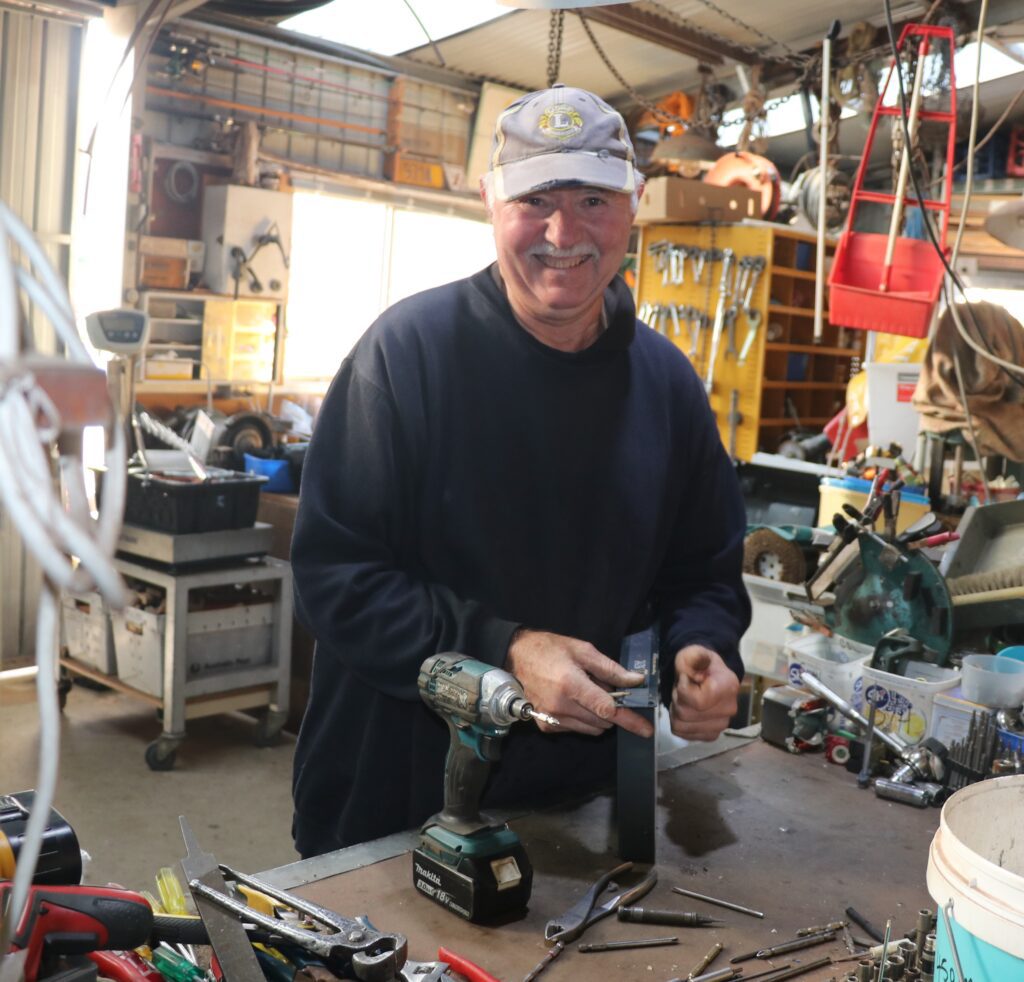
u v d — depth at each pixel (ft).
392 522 4.53
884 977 3.19
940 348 8.79
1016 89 13.47
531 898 3.74
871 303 8.78
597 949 3.43
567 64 18.38
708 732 4.25
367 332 4.69
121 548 11.54
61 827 2.65
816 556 9.14
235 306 16.21
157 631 11.34
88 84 13.79
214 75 16.76
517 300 4.51
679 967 3.35
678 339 14.33
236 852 9.72
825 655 6.03
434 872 3.65
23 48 13.19
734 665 4.66
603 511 4.66
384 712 4.60
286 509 12.90
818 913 3.71
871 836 4.33
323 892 3.72
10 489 1.13
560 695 3.68
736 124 17.38
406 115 19.17
